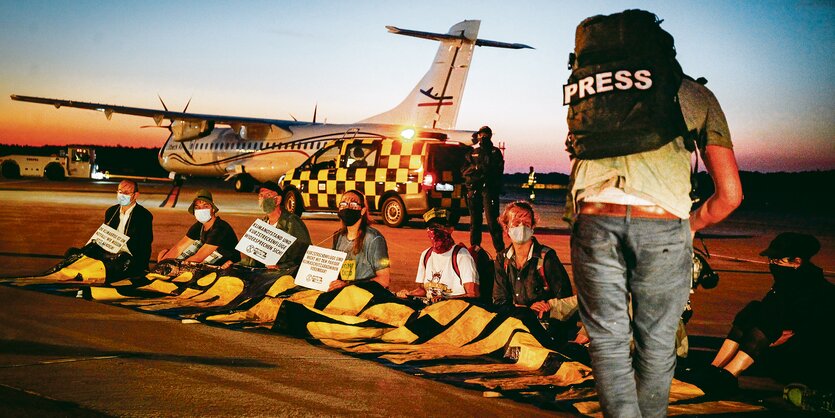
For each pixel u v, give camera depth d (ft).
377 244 20.54
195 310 20.63
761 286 31.76
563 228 59.26
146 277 24.75
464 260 19.44
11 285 23.73
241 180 102.27
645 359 8.87
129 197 25.21
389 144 54.13
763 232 62.85
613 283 8.65
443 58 76.33
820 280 14.83
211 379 13.97
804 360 14.75
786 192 196.75
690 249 8.70
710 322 23.06
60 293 22.62
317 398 13.02
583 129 8.58
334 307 19.27
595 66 8.55
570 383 14.23
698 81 8.97
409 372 14.93
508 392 13.57
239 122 92.89
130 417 11.64
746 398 14.14
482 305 17.75
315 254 20.95
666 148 8.39
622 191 8.41
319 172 56.90
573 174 8.89
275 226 23.13
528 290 17.97
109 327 18.20
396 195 53.26
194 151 105.09
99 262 24.77
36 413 11.61
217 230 25.02
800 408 13.43
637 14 8.52
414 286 28.25
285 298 19.99
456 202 53.62
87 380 13.57
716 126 8.54
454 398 13.30
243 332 18.31
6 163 145.89
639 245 8.46
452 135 63.93
